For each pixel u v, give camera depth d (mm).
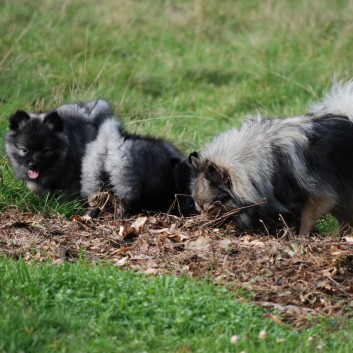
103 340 7672
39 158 12820
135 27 24422
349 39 21828
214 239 11039
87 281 8789
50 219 11820
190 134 16828
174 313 8328
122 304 8352
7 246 10477
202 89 20797
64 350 7473
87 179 12359
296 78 20281
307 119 12023
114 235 11094
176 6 27453
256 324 8266
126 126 15797
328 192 11602
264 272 9664
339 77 19578
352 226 12406
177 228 11594
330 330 8391
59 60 19797
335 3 24906
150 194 12555
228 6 26859
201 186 11812
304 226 11734
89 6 25844
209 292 8828
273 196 11500
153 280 9062
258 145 11602
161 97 19516
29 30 21406
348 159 11852
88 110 14484
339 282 9461
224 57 22703
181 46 23641
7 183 12617
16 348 7480
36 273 8953
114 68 19875
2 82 17812
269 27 24359
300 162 11438
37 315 7973
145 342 7809
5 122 14547
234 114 19109
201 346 7734
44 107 16328
